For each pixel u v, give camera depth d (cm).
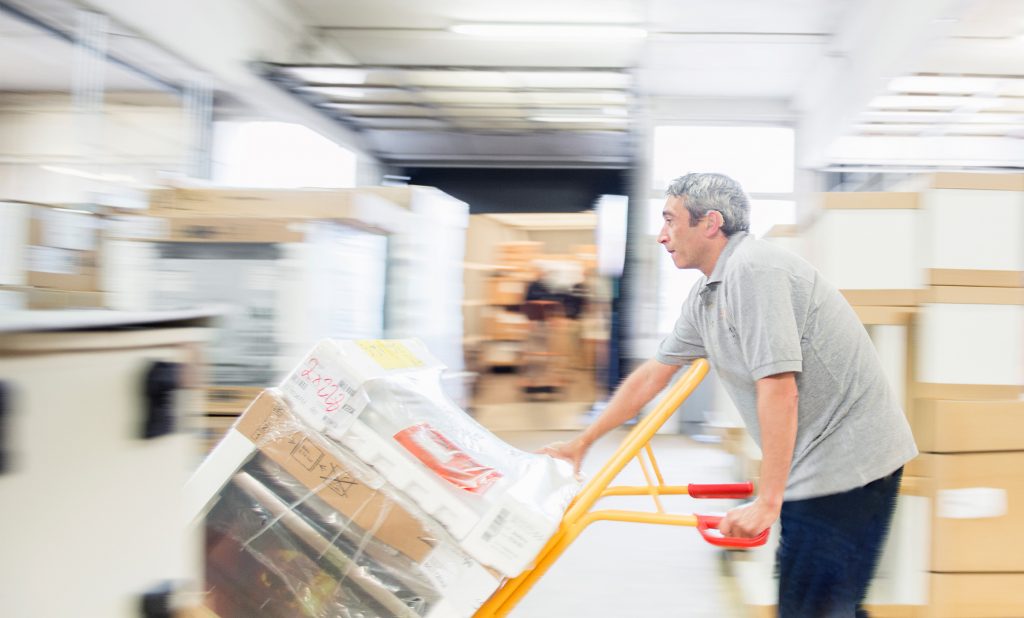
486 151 798
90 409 66
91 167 444
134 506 72
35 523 60
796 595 158
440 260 483
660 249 748
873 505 154
